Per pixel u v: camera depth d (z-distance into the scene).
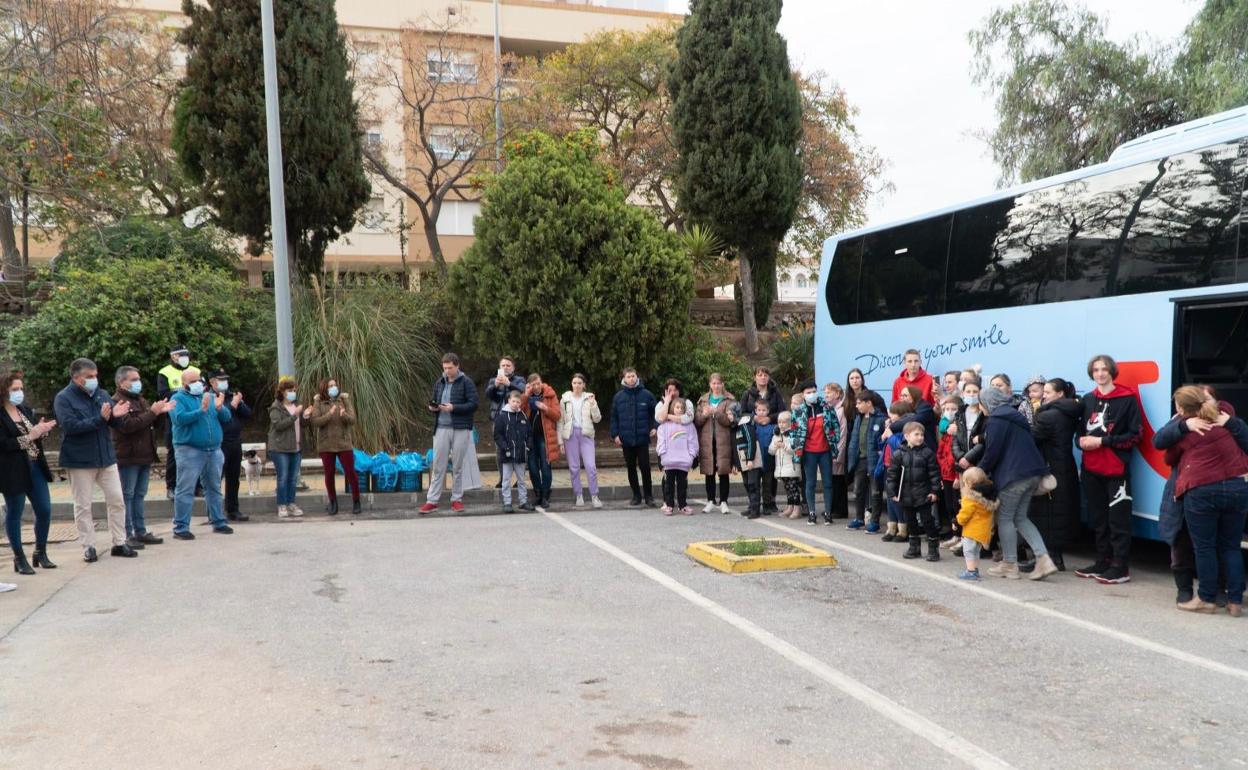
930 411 9.15
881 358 11.27
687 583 7.24
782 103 18.34
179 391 9.54
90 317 13.59
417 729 4.14
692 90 18.47
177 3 28.77
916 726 4.17
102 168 16.55
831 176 24.72
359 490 12.00
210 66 15.77
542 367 15.39
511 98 23.31
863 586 7.14
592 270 14.76
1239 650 5.41
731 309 23.30
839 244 12.31
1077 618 6.17
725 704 4.46
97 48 17.42
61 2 17.02
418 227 29.94
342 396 11.36
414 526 10.30
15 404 7.71
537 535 9.59
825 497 10.41
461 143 24.52
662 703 4.48
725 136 18.23
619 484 13.46
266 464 14.33
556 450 11.76
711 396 11.36
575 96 25.20
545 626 5.94
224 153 15.60
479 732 4.10
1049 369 8.61
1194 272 7.20
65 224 18.16
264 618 6.16
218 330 14.71
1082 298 8.25
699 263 18.19
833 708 4.41
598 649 5.41
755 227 18.80
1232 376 7.35
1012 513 7.45
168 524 10.66
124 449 8.92
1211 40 16.55
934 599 6.71
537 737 4.04
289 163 15.91
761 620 6.09
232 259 18.67
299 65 15.95
